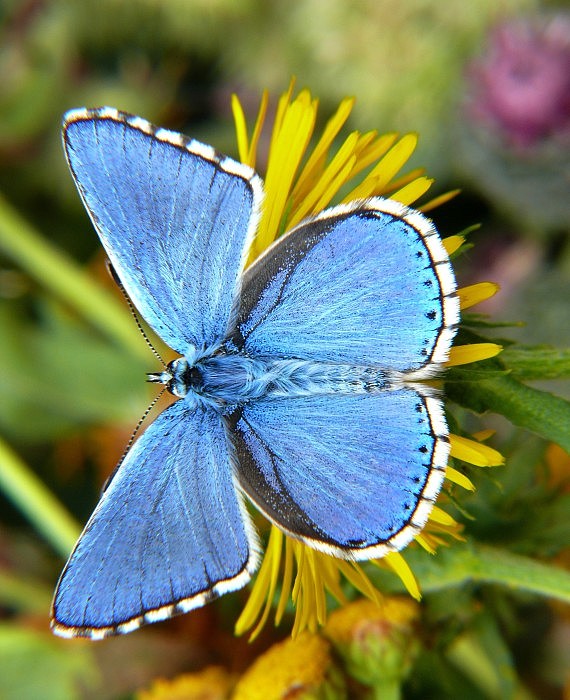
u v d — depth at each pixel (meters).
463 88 0.18
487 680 0.16
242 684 0.15
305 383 0.14
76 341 0.19
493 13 0.19
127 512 0.14
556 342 0.18
